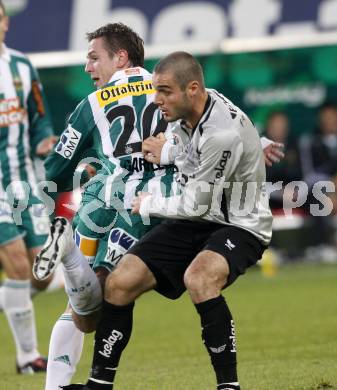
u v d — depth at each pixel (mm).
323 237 54438
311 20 55094
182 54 17078
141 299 43281
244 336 29688
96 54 19734
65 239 17156
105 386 17469
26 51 55781
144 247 17797
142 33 55562
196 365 24609
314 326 30844
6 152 27641
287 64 55156
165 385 21016
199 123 17125
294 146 53562
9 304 26125
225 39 55281
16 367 26172
